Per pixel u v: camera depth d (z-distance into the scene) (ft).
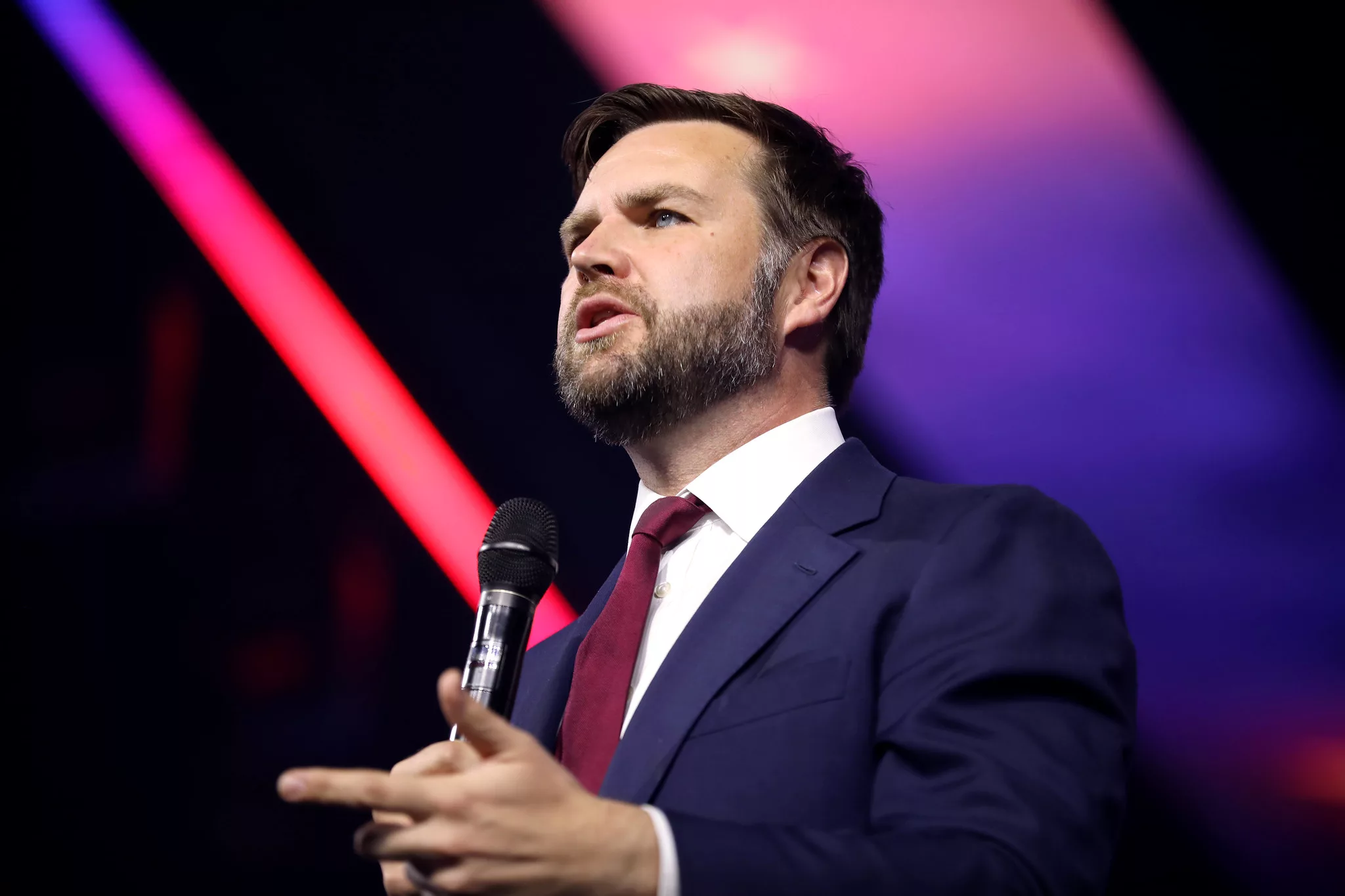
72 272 34.27
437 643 33.04
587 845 5.30
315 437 34.19
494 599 8.10
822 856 5.76
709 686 7.84
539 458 33.88
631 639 8.91
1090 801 6.64
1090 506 35.29
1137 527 34.88
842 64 32.35
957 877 5.83
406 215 34.22
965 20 31.40
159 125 34.06
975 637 7.48
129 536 33.09
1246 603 34.55
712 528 9.54
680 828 5.62
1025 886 5.97
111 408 33.99
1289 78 30.89
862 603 8.07
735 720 7.63
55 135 33.94
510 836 5.16
